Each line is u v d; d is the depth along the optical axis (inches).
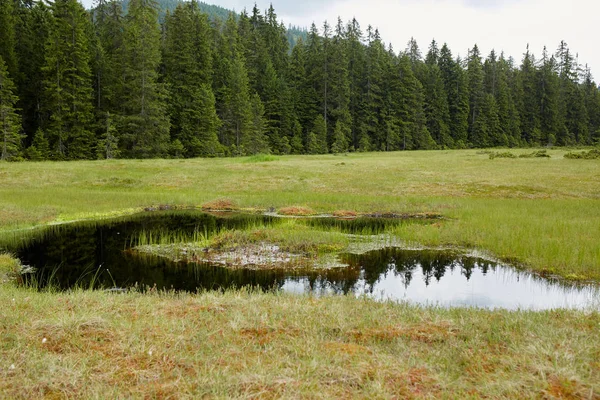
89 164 1471.5
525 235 558.9
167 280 415.5
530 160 1818.4
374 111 3307.1
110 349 193.3
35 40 2150.6
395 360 186.2
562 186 1125.7
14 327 213.9
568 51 4202.8
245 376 163.3
